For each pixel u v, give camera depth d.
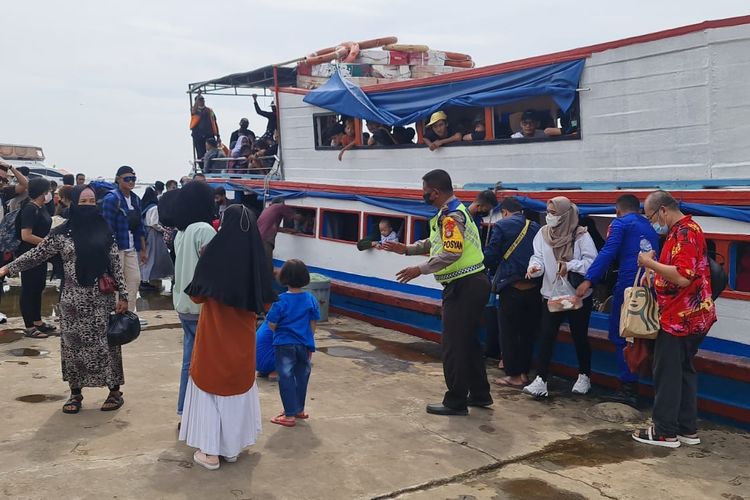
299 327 5.66
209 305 4.59
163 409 5.83
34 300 8.61
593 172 7.44
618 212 6.55
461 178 8.95
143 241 9.04
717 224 6.25
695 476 4.96
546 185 7.86
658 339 5.46
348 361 7.97
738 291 6.28
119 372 5.79
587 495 4.59
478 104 8.45
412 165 9.62
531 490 4.65
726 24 6.25
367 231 10.23
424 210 9.20
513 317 7.04
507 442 5.52
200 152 15.53
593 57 7.29
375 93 9.91
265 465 4.80
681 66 6.59
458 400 6.12
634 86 6.97
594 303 7.64
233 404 4.67
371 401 6.45
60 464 4.62
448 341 6.00
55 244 5.55
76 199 7.92
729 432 5.98
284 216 10.86
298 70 12.29
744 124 6.23
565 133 7.89
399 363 8.00
